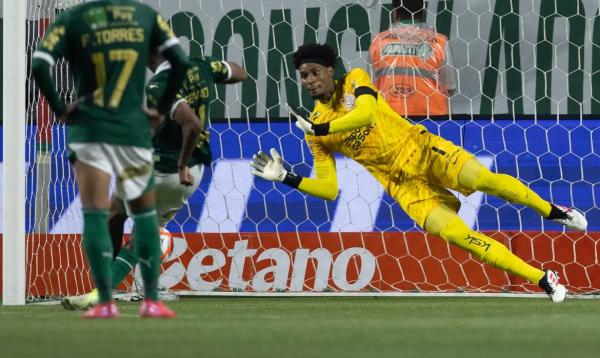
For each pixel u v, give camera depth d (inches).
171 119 806.5
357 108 859.4
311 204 1089.4
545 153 1074.1
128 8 616.1
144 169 619.5
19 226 919.7
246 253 1091.9
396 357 411.2
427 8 1104.8
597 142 1070.4
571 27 1090.1
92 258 617.6
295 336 507.5
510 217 1067.9
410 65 1093.1
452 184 886.4
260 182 1098.1
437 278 1065.5
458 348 448.1
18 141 913.5
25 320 637.9
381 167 908.0
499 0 1098.7
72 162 617.6
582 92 1083.3
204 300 1000.2
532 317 665.0
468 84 1095.0
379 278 1073.5
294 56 903.1
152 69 812.6
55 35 607.5
